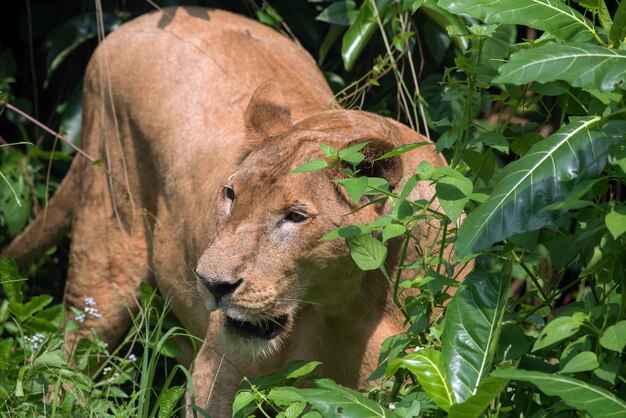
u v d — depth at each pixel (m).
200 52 8.79
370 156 5.93
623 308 4.65
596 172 4.68
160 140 8.55
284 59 8.93
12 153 10.66
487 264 5.54
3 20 12.11
